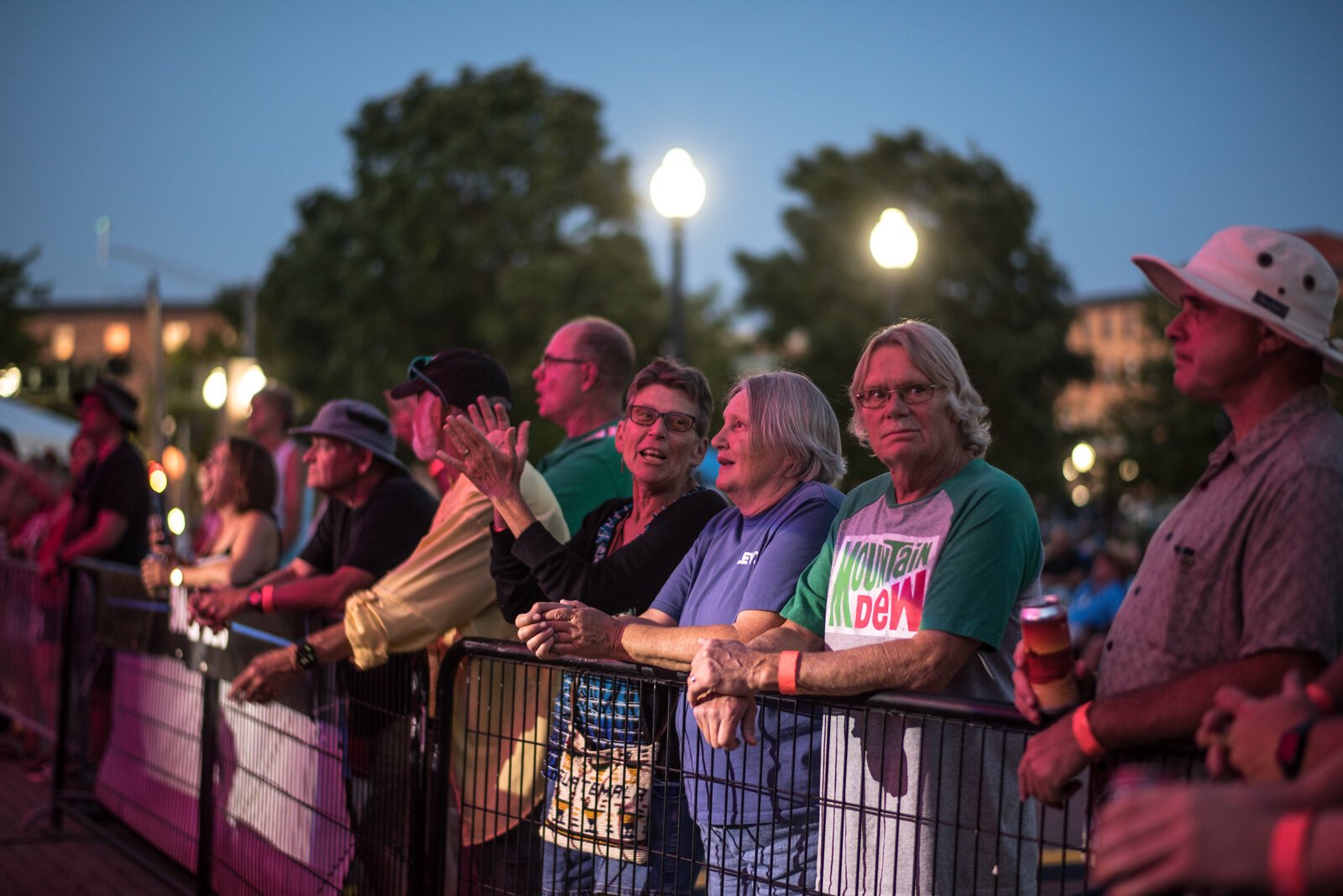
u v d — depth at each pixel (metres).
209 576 5.37
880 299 34.25
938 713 2.15
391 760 3.44
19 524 8.62
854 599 2.60
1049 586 16.73
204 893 4.60
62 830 5.97
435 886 3.24
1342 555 1.78
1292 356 1.92
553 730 3.02
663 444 3.28
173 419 49.25
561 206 33.59
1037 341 34.59
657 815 2.82
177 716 4.98
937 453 2.55
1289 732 1.48
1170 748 1.83
